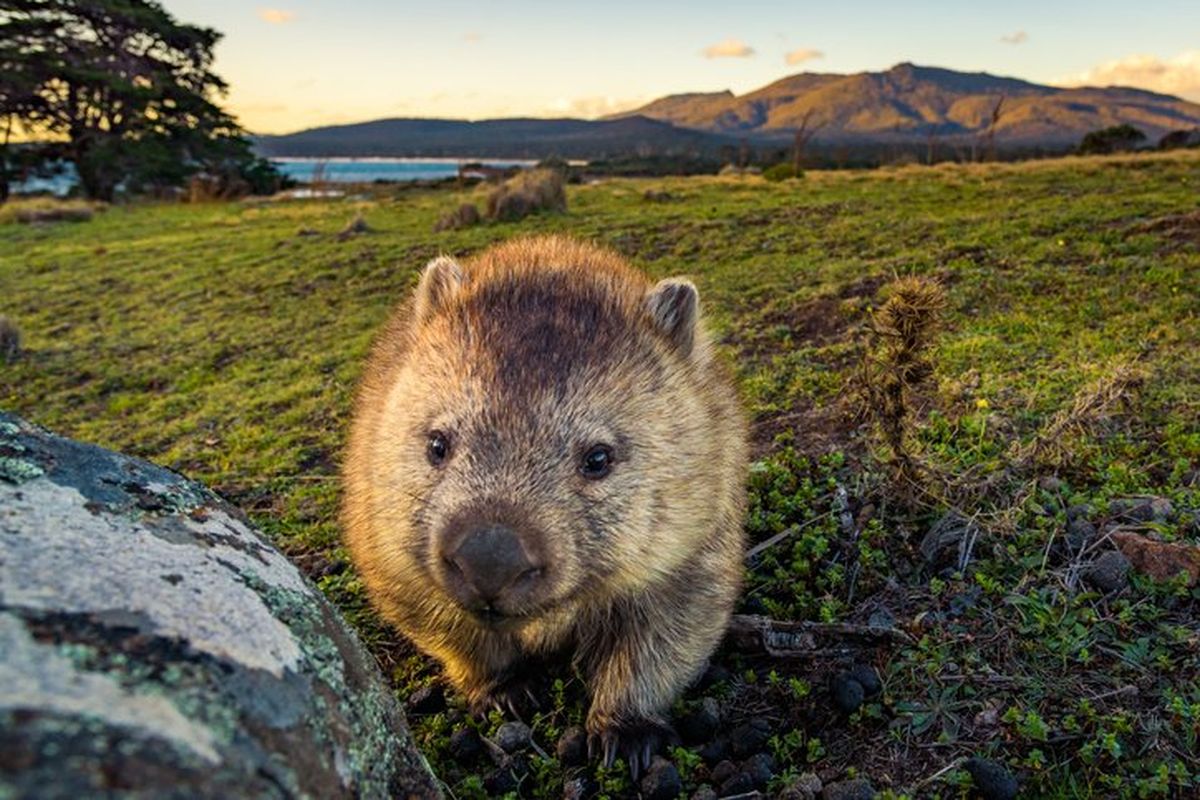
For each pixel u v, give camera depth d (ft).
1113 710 1.50
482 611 1.36
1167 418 2.46
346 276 6.99
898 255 5.19
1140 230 4.99
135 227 12.25
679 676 1.68
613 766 1.62
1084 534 1.93
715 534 1.68
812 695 1.69
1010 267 4.48
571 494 1.44
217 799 0.71
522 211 9.04
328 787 0.88
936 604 1.83
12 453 1.11
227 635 0.91
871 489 2.20
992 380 2.88
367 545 1.68
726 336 3.95
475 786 1.56
